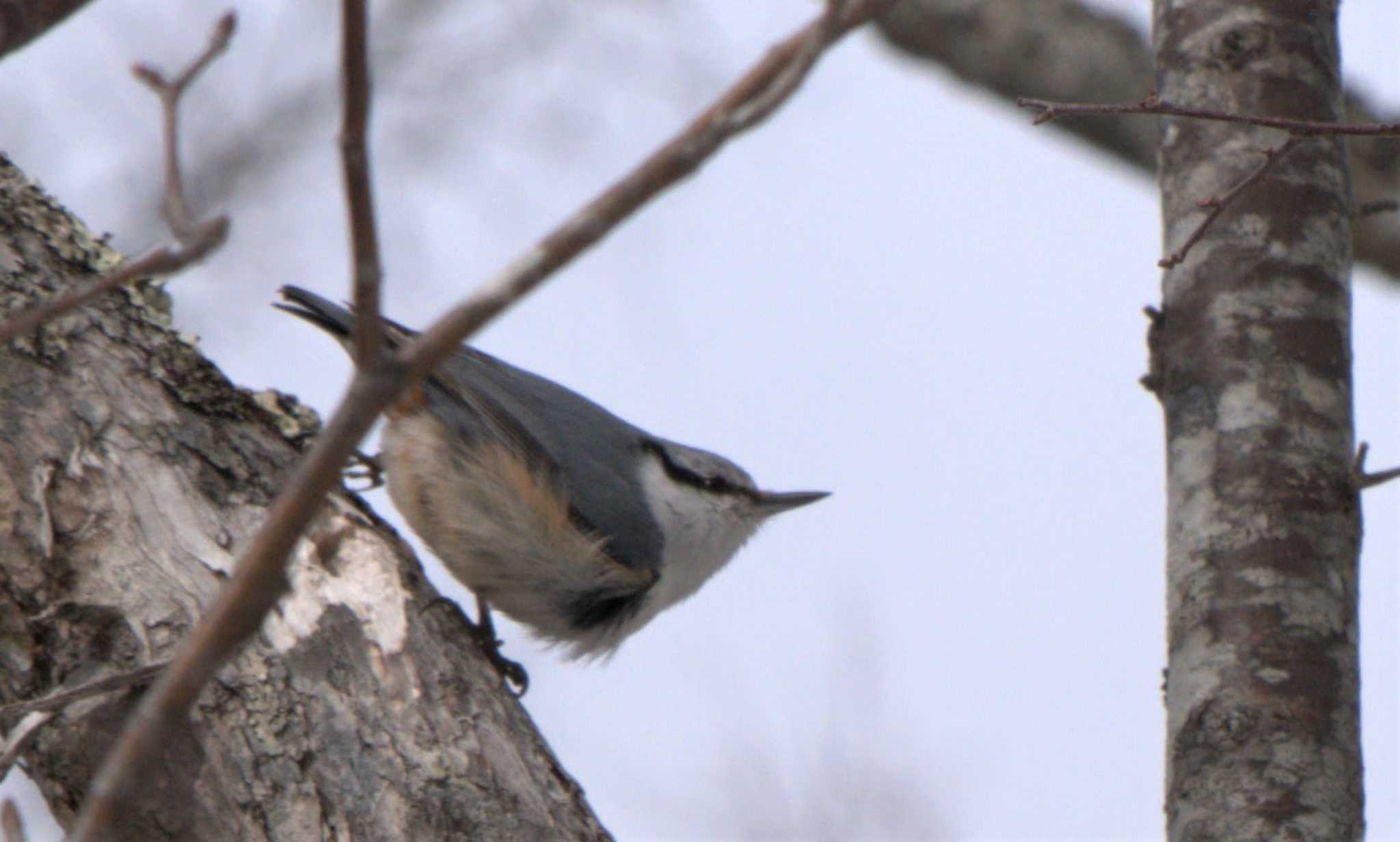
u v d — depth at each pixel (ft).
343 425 13.16
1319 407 24.68
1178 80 27.14
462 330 13.21
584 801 25.50
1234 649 23.27
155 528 24.13
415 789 23.54
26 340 24.49
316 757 23.17
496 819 23.82
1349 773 22.59
